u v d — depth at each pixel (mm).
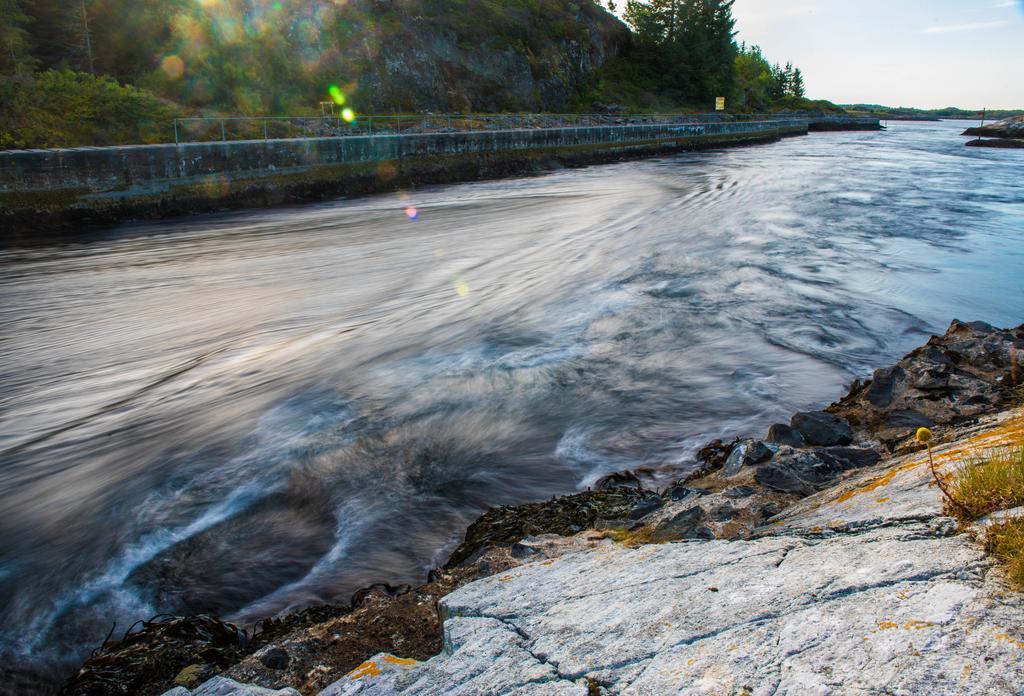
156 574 5535
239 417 8578
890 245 18047
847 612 2621
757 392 8992
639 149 54656
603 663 2695
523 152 44281
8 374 10109
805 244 18359
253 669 3836
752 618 2766
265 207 28297
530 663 2861
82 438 8094
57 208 22406
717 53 90750
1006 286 14070
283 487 6879
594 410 8531
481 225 22922
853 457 6219
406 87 52750
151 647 4414
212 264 17312
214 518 6348
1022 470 3301
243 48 41312
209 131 31797
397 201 29891
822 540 3562
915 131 100812
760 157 50562
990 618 2361
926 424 7023
